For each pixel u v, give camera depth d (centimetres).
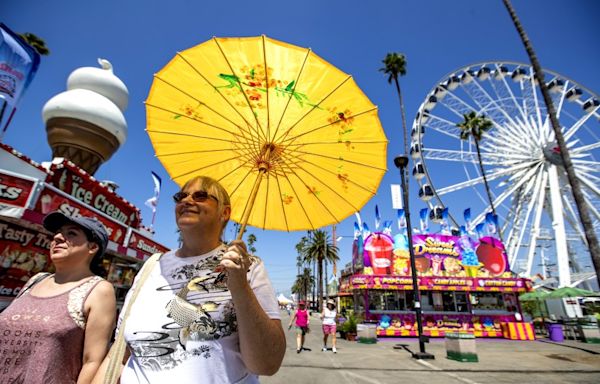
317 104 193
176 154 213
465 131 2866
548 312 2467
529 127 2902
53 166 580
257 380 146
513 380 728
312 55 188
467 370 831
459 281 1784
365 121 196
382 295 1772
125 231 758
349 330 1548
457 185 2750
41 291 202
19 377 169
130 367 141
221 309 141
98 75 940
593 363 948
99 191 695
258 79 192
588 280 2736
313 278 6009
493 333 1738
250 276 152
